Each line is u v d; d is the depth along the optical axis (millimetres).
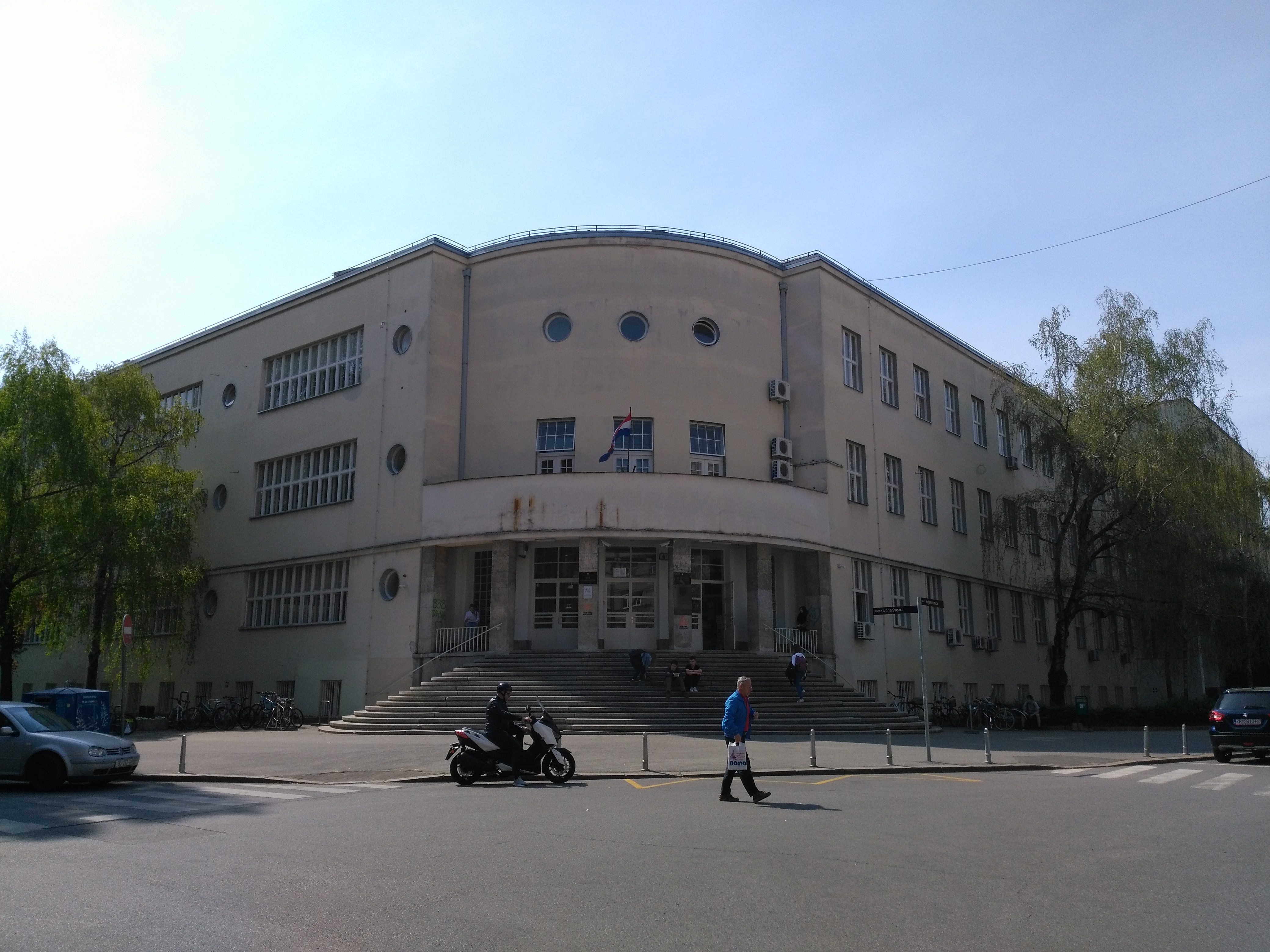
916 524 37406
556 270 32344
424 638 30125
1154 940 6359
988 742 18672
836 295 34812
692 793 14172
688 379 31766
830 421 33281
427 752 20156
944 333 42031
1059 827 10859
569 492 28828
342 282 35500
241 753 20422
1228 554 34031
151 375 36594
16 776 14859
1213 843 9797
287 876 8258
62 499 30141
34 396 30125
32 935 6480
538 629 30234
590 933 6516
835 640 31469
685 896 7547
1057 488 37844
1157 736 28562
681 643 28703
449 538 30141
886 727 26719
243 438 38125
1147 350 35156
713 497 29297
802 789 14719
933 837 10156
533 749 15891
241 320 39375
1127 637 37844
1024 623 44062
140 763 18531
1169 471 33312
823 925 6703
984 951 6129
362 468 33312
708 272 32781
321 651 32969
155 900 7438
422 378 32031
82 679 42062
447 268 33094
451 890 7727
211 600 37719
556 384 31578
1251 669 36125
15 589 30984
